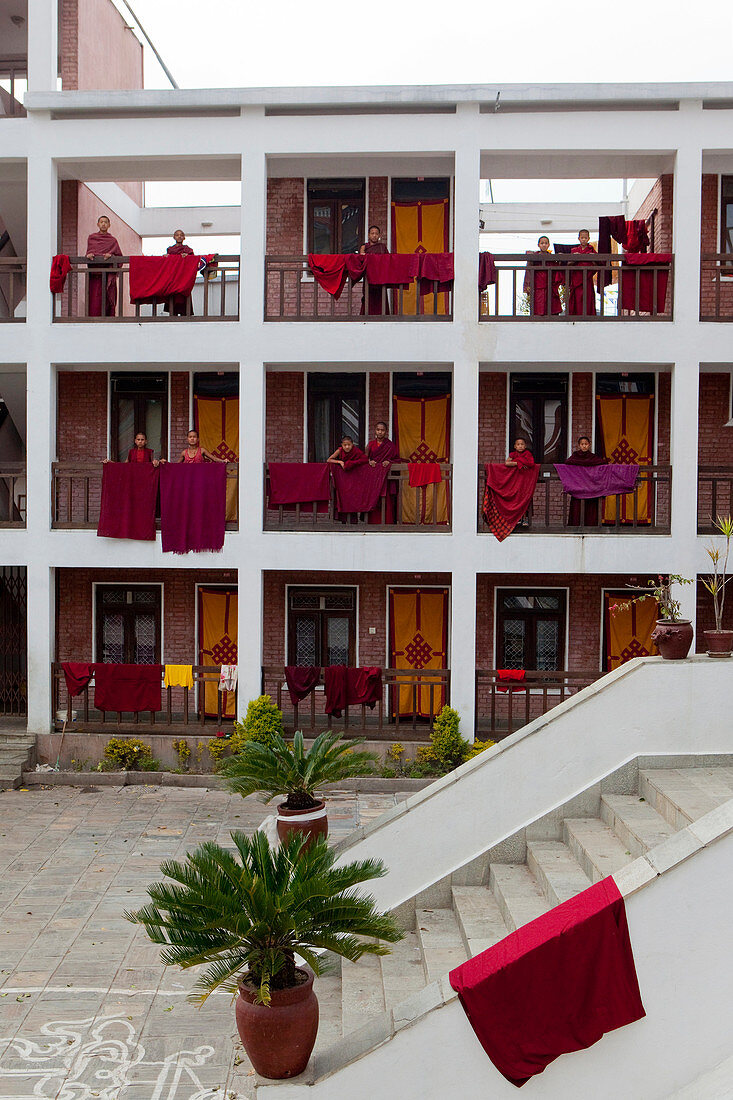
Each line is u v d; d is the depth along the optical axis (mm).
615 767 8797
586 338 14055
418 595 16062
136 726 14812
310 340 14320
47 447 14672
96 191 16734
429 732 14516
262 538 14406
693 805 7613
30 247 14586
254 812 12945
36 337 14594
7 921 9336
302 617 16219
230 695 15625
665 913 5145
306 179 16047
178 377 16203
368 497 14492
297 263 16141
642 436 15953
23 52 16609
